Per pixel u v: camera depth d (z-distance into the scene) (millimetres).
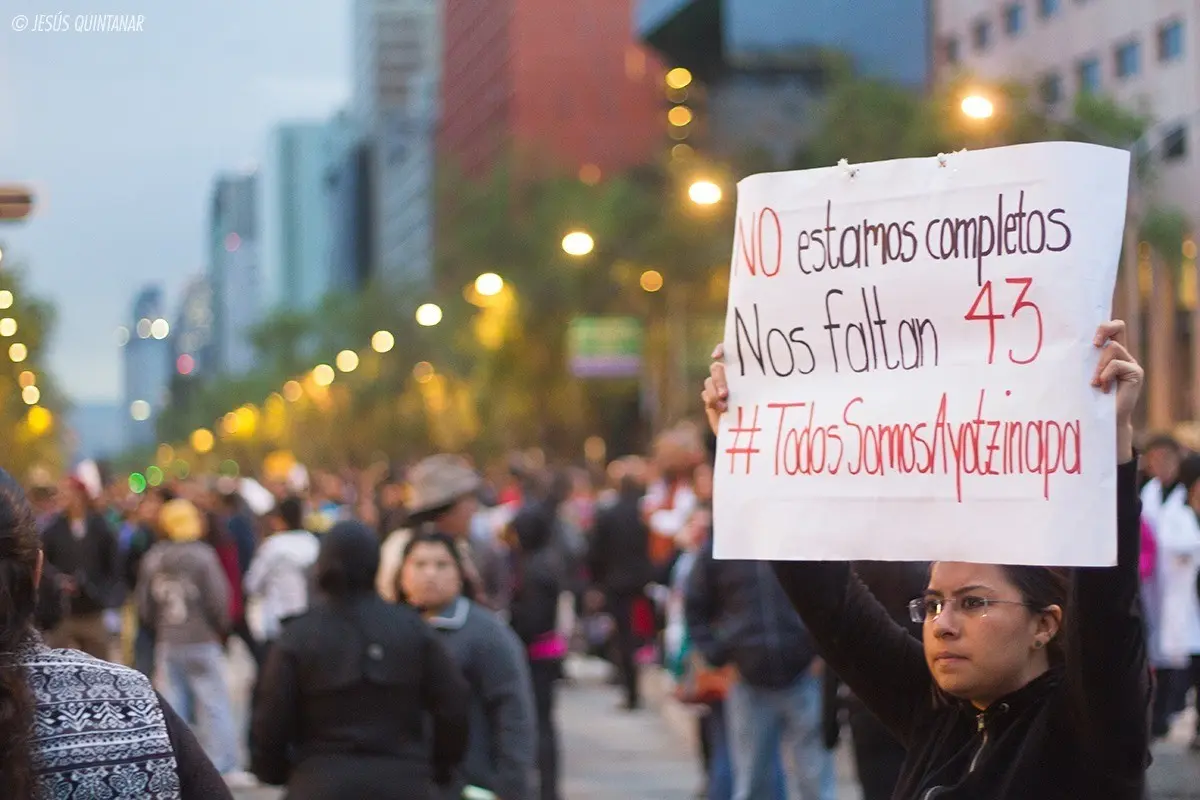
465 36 142250
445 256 74625
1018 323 3861
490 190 73062
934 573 3996
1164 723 14055
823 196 4145
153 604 14438
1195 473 13883
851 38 58750
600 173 119188
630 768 14719
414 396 96500
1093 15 45500
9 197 11656
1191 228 39656
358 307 104062
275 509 16516
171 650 14352
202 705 14477
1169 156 40875
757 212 4246
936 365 3965
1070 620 3756
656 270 63594
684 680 11008
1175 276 39469
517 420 70875
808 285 4152
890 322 4039
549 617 11570
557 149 121875
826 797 9625
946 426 3918
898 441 3988
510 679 7910
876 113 48000
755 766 9672
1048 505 3768
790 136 67062
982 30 52250
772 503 4168
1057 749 3842
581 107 122750
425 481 9289
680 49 78875
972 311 3918
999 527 3826
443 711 6531
